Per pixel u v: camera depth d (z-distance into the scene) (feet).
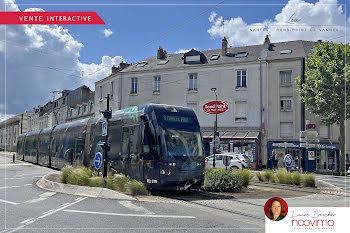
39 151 90.68
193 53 121.39
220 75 114.01
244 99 110.32
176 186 37.99
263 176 56.65
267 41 117.91
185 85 118.42
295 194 40.55
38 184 42.86
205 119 114.52
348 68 88.38
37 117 255.91
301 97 96.07
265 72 108.88
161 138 38.45
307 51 111.34
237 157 80.02
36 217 23.66
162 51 135.23
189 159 39.19
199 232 20.30
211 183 42.63
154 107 40.60
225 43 120.98
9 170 70.18
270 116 107.24
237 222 23.36
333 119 92.58
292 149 104.58
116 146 45.44
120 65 142.00
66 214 24.79
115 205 28.96
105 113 39.17
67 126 72.33
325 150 105.09
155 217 24.38
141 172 39.42
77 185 36.55
